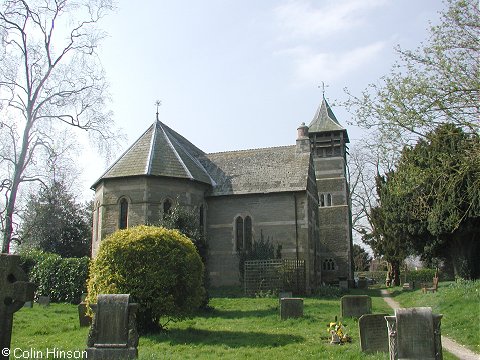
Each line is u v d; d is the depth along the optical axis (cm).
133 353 1065
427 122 1469
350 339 1361
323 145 4856
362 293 3456
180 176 3136
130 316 1096
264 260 2912
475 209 2345
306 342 1362
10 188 2827
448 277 3703
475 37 1441
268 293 2750
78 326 1691
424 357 895
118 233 1573
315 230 3625
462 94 1432
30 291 877
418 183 1705
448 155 1642
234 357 1171
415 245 3016
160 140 3391
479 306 1753
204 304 2055
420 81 1464
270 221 3291
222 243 3334
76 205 4616
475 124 1448
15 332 1570
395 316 930
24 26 2786
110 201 3070
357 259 7100
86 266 2808
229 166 3659
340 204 4669
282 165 3541
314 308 2158
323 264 4553
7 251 2672
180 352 1250
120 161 3206
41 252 3077
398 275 4306
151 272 1494
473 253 2750
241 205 3372
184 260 1569
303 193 3281
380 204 4059
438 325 923
